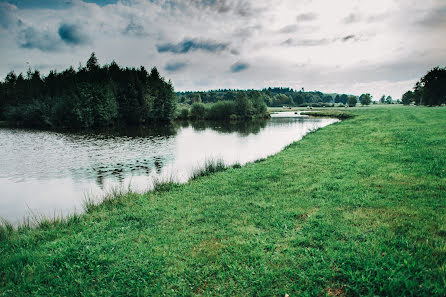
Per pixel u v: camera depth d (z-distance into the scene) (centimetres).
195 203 975
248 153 2441
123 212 940
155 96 7506
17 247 716
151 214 889
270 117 8056
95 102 6141
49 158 2506
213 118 7906
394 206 779
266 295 475
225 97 17462
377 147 1759
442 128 2341
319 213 779
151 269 569
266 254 590
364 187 972
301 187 1058
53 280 550
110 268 580
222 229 736
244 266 559
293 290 481
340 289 471
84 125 5897
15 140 3925
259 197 984
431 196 829
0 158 2533
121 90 6938
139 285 521
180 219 834
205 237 698
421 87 8469
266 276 515
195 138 3756
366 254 548
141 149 2916
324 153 1772
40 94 7081
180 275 548
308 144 2297
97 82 6500
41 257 642
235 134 4125
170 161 2234
